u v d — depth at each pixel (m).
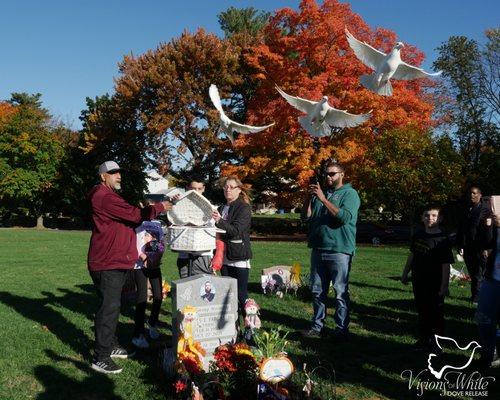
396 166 22.72
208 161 33.66
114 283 5.15
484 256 7.58
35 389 4.60
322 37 23.28
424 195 23.06
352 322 7.38
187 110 31.36
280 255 17.08
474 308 8.20
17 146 37.47
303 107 4.86
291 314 7.76
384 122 24.03
